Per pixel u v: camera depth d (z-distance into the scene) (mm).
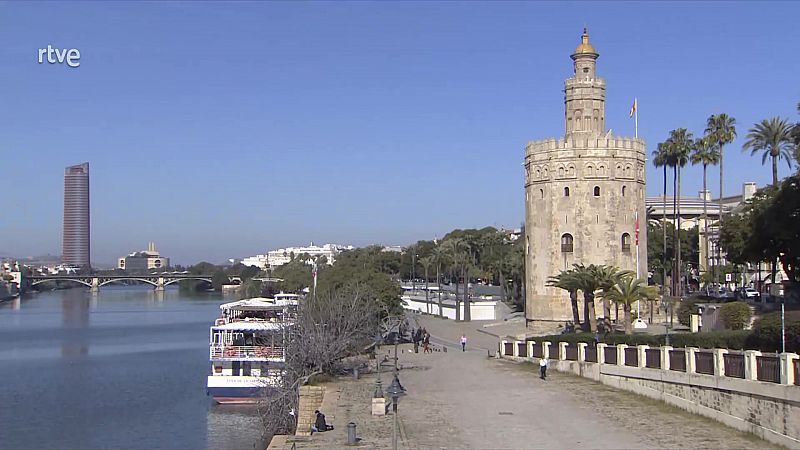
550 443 39312
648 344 64812
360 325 81438
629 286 82750
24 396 89000
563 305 104312
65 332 171500
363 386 62531
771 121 104250
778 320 49750
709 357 44312
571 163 104438
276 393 62844
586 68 107750
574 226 104062
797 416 35156
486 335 117250
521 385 60281
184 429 70750
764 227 82250
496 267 182875
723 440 38500
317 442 41062
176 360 118750
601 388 57125
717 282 126125
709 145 117812
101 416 77438
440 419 46844
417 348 96688
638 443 38500
